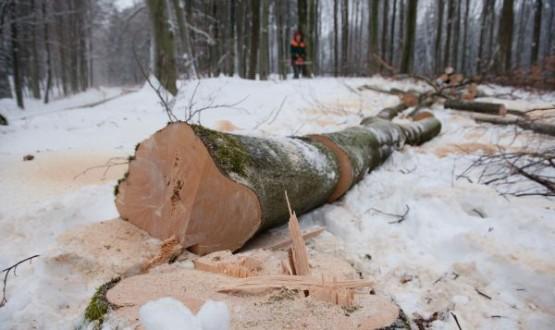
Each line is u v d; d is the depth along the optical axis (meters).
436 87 9.25
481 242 2.29
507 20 13.92
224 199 2.12
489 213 2.89
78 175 3.94
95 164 4.36
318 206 3.29
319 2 30.91
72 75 31.73
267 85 11.44
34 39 21.83
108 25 36.53
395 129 4.82
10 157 4.60
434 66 21.50
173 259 2.08
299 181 2.60
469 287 2.02
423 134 5.57
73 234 2.24
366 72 18.91
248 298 1.52
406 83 12.56
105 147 5.25
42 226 2.77
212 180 2.08
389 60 23.61
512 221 2.57
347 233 2.78
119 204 2.48
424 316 1.83
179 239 2.12
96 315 1.47
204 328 1.19
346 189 3.32
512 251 2.18
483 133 6.02
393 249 2.46
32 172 3.97
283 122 6.79
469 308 1.86
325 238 2.57
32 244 2.59
